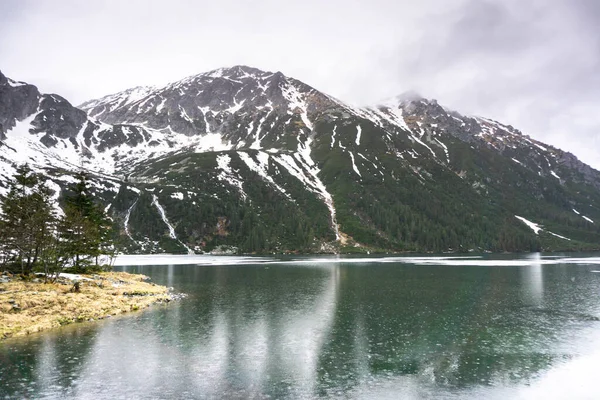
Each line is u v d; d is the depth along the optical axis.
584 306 51.78
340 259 159.50
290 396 23.66
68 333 37.94
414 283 76.44
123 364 29.31
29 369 28.02
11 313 40.81
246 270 106.69
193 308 51.25
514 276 88.06
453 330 39.22
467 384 25.53
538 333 37.91
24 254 64.12
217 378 26.64
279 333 38.38
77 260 79.06
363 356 31.31
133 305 50.88
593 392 24.22
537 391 24.39
